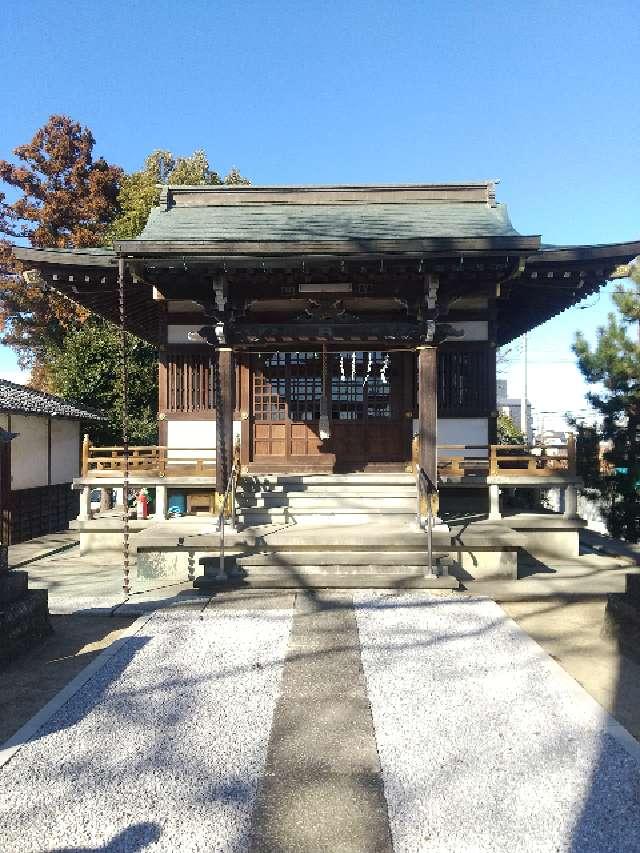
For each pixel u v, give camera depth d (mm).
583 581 8586
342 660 5605
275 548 8516
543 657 5668
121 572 9781
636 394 16391
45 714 4531
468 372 11109
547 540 10406
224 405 9430
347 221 10820
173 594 7914
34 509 15133
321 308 10070
